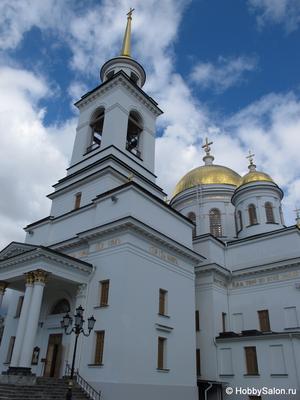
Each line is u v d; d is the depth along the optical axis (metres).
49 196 29.89
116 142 29.09
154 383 19.36
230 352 25.73
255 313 28.02
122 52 38.03
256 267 28.78
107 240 21.97
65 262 20.55
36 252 19.78
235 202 36.69
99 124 33.50
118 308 19.20
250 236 31.25
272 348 24.09
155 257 22.55
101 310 19.92
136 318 19.58
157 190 30.19
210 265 28.58
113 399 17.02
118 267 20.47
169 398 19.97
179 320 22.94
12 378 16.53
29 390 16.06
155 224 23.39
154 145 33.81
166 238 23.02
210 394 25.30
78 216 25.33
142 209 22.67
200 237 30.91
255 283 28.89
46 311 23.42
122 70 33.09
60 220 26.59
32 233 28.19
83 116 33.84
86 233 22.53
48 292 23.95
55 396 16.34
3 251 24.00
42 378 18.19
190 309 24.27
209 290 28.31
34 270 19.62
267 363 23.89
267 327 27.09
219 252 31.20
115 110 30.55
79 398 17.19
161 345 21.19
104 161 27.48
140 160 31.00
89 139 32.31
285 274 27.69
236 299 29.34
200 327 27.55
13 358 17.66
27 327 18.22
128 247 20.69
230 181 42.84
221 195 41.84
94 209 24.42
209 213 41.06
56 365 20.70
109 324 19.14
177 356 21.75
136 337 19.17
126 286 19.66
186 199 43.16
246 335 25.23
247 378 24.31
